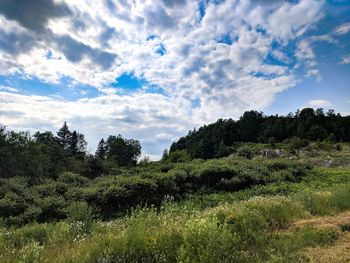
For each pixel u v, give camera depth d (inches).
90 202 896.3
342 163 2257.6
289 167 1278.3
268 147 3789.4
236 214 334.0
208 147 3661.4
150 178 976.9
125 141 4293.8
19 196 906.7
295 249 263.3
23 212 806.5
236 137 4468.5
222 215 335.6
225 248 247.9
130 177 1000.9
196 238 254.8
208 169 1065.5
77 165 2516.0
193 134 5403.5
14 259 246.8
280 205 389.4
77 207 729.6
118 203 884.6
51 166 2324.1
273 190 893.2
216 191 994.7
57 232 395.2
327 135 4350.4
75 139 4382.4
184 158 3644.2
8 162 1925.4
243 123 4790.8
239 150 2434.8
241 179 1029.8
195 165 1229.1
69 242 298.7
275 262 234.8
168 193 948.0
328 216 374.9
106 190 895.1
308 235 292.0
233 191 1005.8
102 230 386.0
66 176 1358.3
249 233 292.4
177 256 233.9
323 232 301.1
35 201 852.6
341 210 416.8
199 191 1002.1
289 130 4564.5
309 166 1386.6
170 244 247.6
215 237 259.3
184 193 974.4
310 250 260.8
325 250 261.1
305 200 441.7
